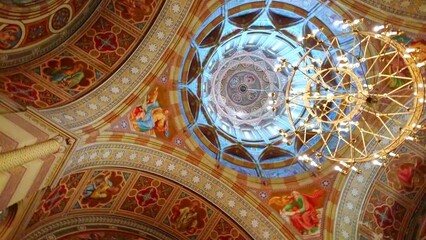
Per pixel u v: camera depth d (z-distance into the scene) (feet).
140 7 37.63
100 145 36.63
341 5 40.68
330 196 43.14
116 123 38.01
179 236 43.27
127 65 38.50
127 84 38.60
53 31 34.73
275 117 49.75
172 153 41.68
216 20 41.83
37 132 30.07
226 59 48.57
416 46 39.73
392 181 42.60
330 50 43.57
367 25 40.75
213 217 43.34
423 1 38.96
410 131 30.04
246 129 49.85
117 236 41.32
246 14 43.78
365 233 42.11
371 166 42.52
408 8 39.37
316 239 41.96
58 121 32.99
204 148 44.06
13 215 30.91
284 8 43.34
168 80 40.75
